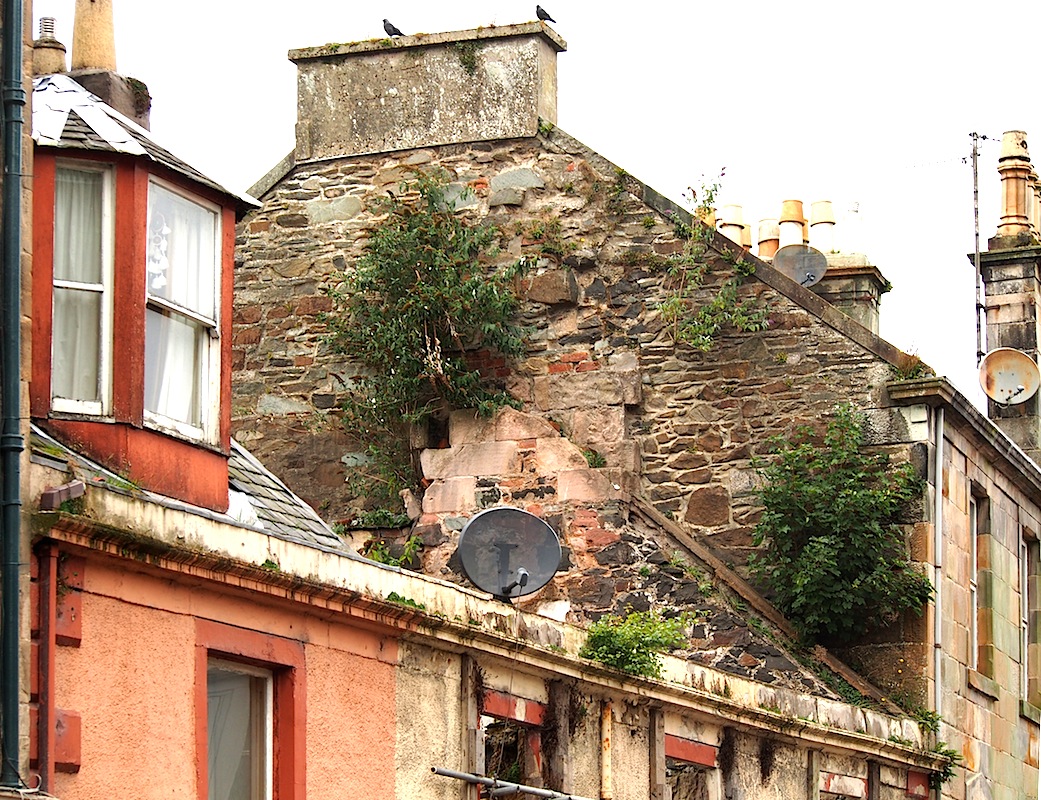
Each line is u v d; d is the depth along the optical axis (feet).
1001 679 78.74
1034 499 85.25
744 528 71.92
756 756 59.21
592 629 52.03
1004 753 78.48
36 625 33.91
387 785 43.65
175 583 37.63
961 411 73.00
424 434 73.05
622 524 70.49
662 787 53.72
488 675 47.65
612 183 74.69
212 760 39.68
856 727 64.34
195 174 42.01
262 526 43.47
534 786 49.19
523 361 74.23
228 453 42.57
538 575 54.60
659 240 74.23
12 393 33.99
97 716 35.37
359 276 74.13
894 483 70.64
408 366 73.00
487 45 76.23
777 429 72.43
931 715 69.41
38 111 39.99
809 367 72.59
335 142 77.10
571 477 71.10
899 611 70.28
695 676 55.52
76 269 39.37
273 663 40.45
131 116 46.24
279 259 76.64
